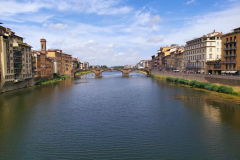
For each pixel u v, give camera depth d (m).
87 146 27.28
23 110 45.53
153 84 98.88
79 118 39.53
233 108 44.56
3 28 64.56
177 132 31.50
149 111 44.28
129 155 24.81
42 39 118.12
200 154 24.77
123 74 186.38
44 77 107.12
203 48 97.69
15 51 71.88
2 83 65.31
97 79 139.62
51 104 52.00
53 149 26.55
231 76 62.78
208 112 42.06
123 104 52.00
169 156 24.45
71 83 107.44
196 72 104.62
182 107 46.94
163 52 181.88
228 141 28.02
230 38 76.19
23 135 31.11
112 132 31.95
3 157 24.69
